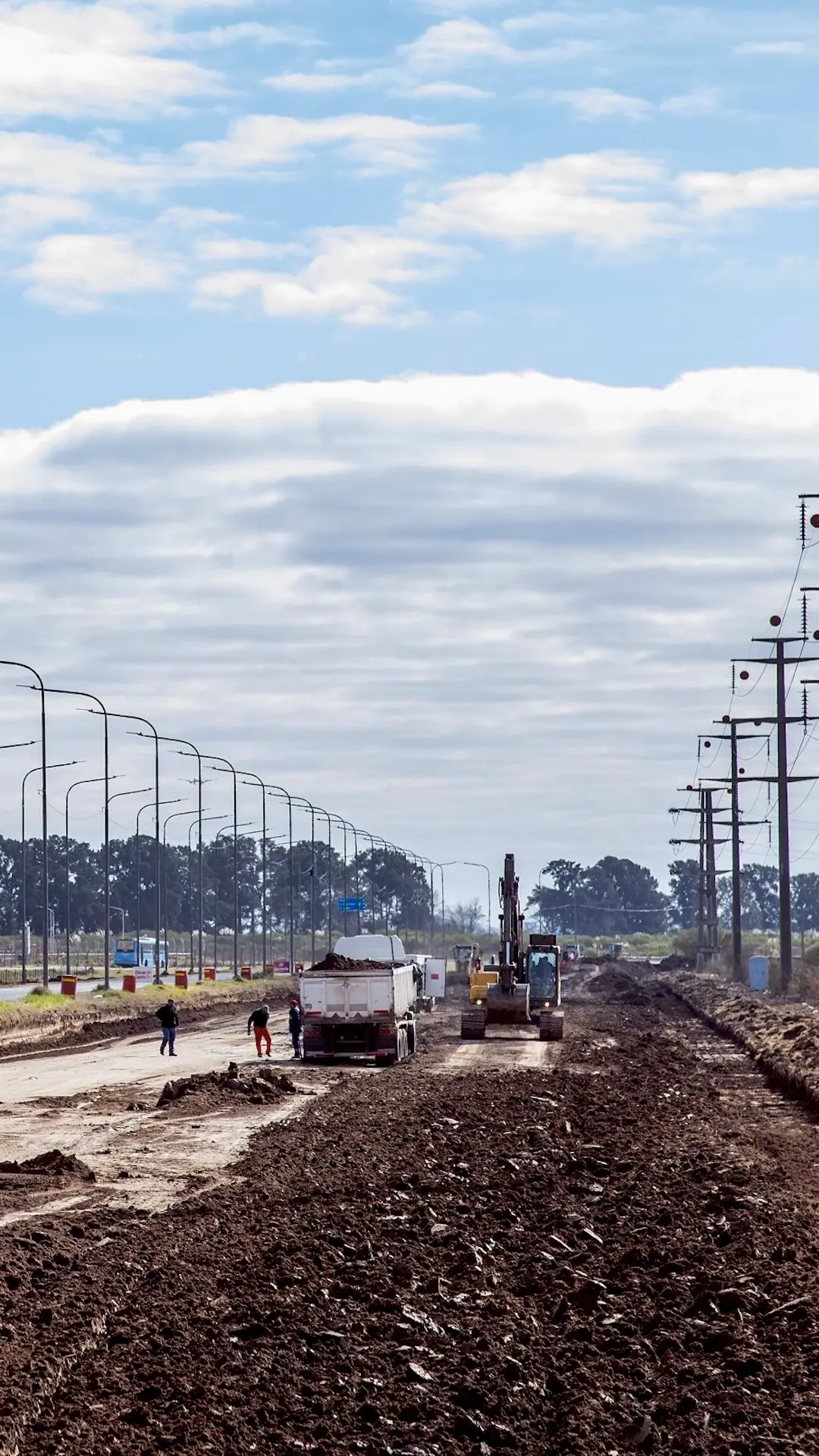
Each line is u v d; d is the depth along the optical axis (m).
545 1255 31.44
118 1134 53.66
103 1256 31.75
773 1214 34.38
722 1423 20.14
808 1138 54.41
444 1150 47.03
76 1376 23.05
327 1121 55.25
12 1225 35.53
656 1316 25.41
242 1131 54.16
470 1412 21.14
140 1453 19.56
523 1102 59.97
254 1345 24.42
